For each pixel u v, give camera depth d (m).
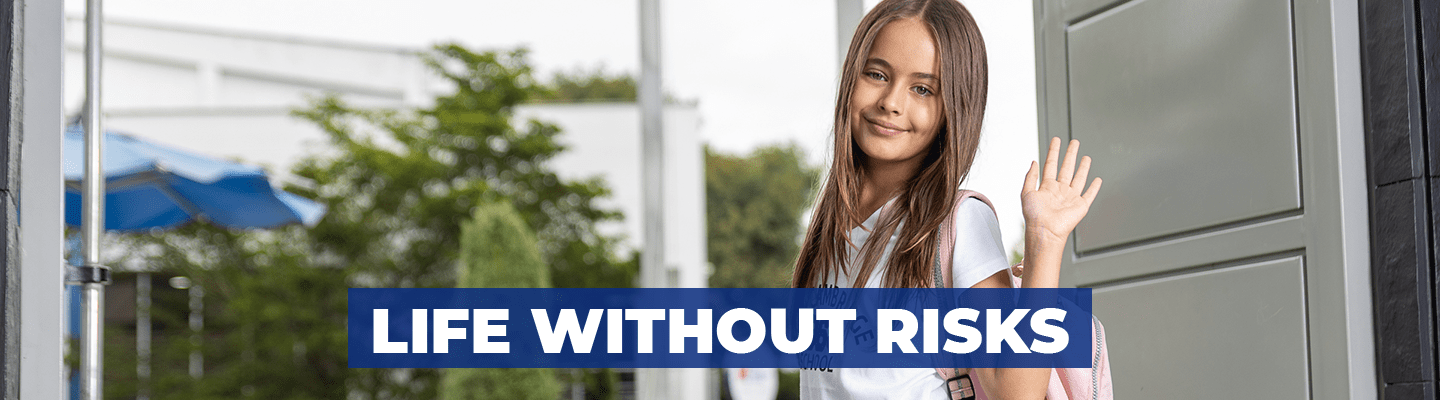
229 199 6.11
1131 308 1.87
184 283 13.83
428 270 14.20
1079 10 1.97
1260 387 1.61
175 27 19.22
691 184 14.62
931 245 1.41
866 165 1.54
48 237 1.46
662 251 4.57
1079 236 1.98
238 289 13.63
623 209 16.06
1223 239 1.68
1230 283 1.67
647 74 4.55
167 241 13.58
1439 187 1.34
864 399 1.43
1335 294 1.47
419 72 18.83
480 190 14.46
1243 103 1.64
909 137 1.47
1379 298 1.40
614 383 13.68
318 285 13.73
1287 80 1.56
